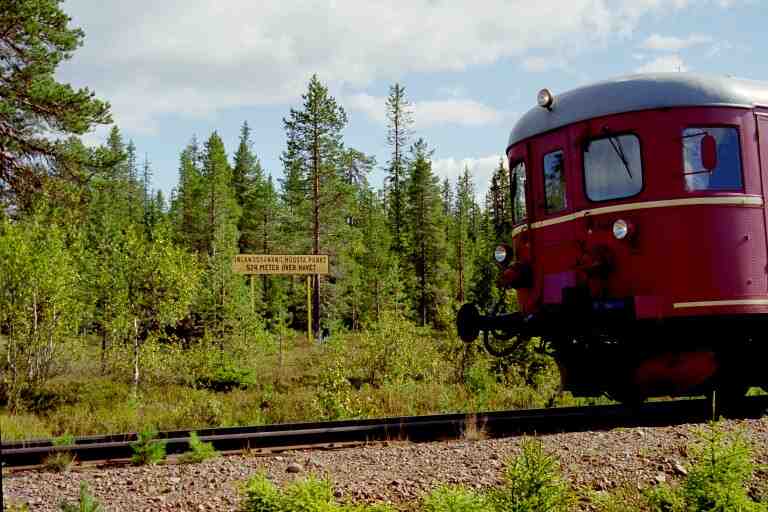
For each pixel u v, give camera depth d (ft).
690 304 27.63
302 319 148.46
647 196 28.07
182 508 18.42
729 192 28.17
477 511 16.56
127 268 64.28
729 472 17.80
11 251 61.11
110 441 29.37
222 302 89.66
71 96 57.11
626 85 29.22
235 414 44.98
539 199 31.78
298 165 132.87
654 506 18.20
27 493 20.35
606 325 28.45
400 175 191.42
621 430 26.96
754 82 30.27
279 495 16.98
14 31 55.36
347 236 140.97
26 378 59.98
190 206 186.91
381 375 59.88
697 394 30.58
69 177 59.72
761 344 30.48
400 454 24.20
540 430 31.04
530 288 32.35
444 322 62.39
